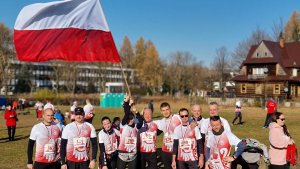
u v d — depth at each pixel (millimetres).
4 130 23844
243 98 59500
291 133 20938
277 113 8461
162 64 101875
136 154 9242
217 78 94938
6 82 73438
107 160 9602
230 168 7750
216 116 7609
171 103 60156
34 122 30875
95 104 65125
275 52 65188
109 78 126625
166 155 9422
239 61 85562
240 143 7586
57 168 8031
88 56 9867
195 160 8547
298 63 63781
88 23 9820
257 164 8062
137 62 103500
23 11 9312
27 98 64500
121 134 9180
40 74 118000
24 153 14750
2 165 12367
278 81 61844
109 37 9992
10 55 72938
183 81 97438
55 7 9406
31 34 9438
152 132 9375
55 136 7949
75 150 7871
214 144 7691
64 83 97750
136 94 88312
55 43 9609
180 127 8602
